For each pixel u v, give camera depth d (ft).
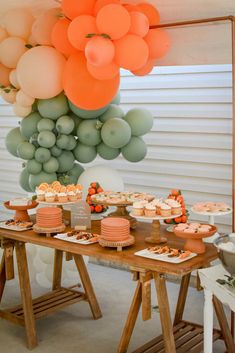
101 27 10.40
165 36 11.98
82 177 15.01
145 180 18.19
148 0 12.30
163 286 9.89
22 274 12.65
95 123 14.29
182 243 11.16
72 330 13.60
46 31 12.65
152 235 11.22
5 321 14.26
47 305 13.67
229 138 16.30
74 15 11.21
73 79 12.20
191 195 17.31
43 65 12.53
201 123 16.81
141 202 11.15
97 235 11.58
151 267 9.62
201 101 16.69
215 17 12.19
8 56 13.52
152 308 14.87
